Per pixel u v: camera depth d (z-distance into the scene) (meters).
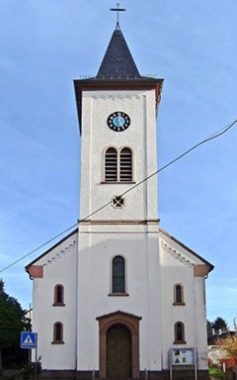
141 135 44.75
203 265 42.97
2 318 60.50
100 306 41.41
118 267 42.28
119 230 42.81
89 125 44.94
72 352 41.28
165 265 43.06
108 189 43.56
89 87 45.56
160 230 43.53
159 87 46.47
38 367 40.75
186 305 42.25
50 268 42.84
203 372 40.81
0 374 51.84
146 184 43.69
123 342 41.31
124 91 45.62
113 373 40.66
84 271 42.03
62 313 42.00
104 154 44.31
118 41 49.12
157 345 40.53
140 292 41.66
